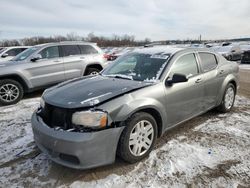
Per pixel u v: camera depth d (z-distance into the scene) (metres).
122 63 4.18
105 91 3.03
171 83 3.38
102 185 2.66
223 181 2.69
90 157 2.61
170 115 3.48
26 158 3.27
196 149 3.40
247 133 3.95
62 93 3.13
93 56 7.89
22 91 6.38
